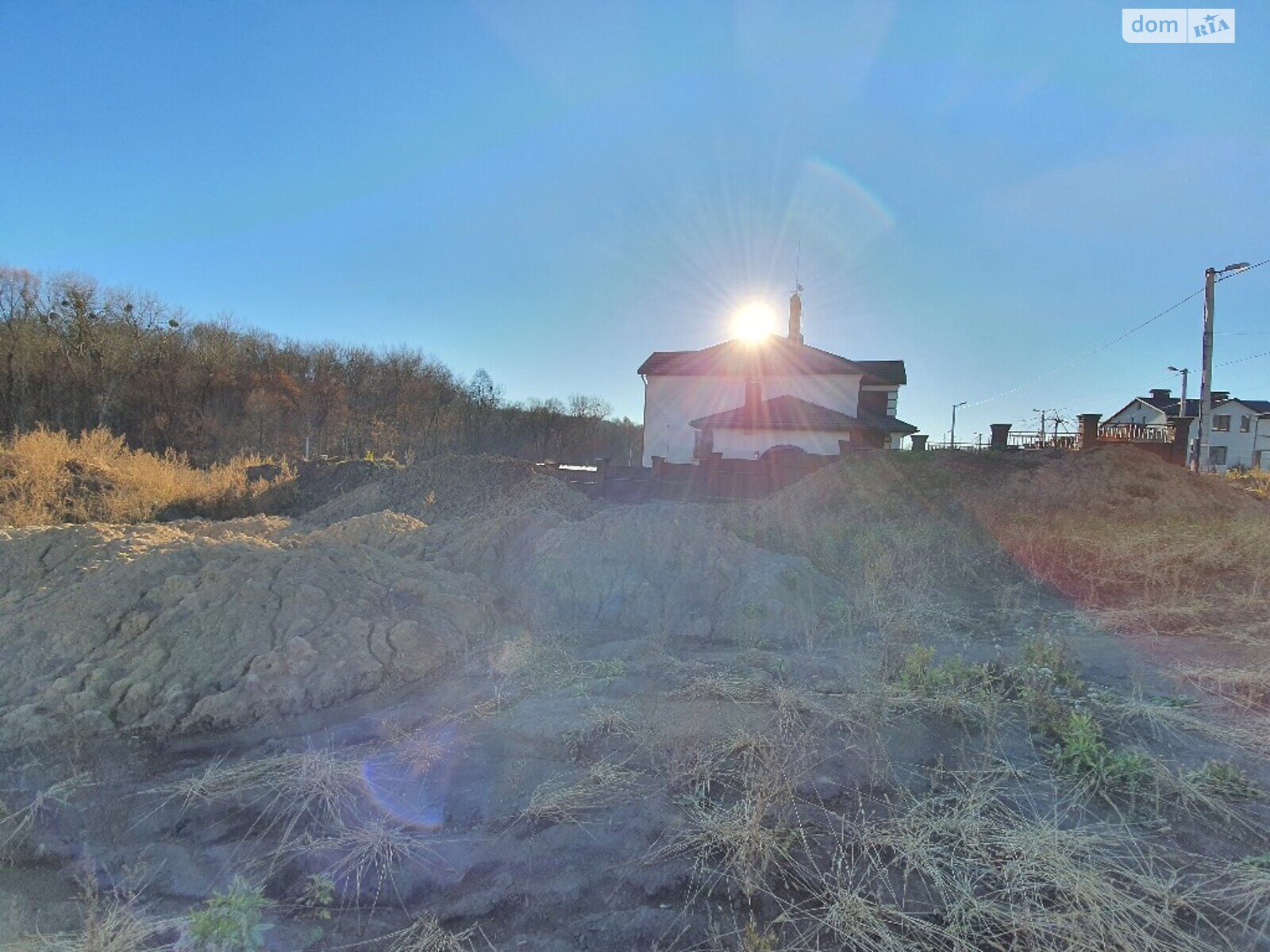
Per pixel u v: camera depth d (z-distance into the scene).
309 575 4.64
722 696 3.88
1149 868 2.43
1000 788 2.97
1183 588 6.54
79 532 5.20
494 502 12.20
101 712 3.51
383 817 2.78
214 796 2.91
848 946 2.11
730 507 9.91
